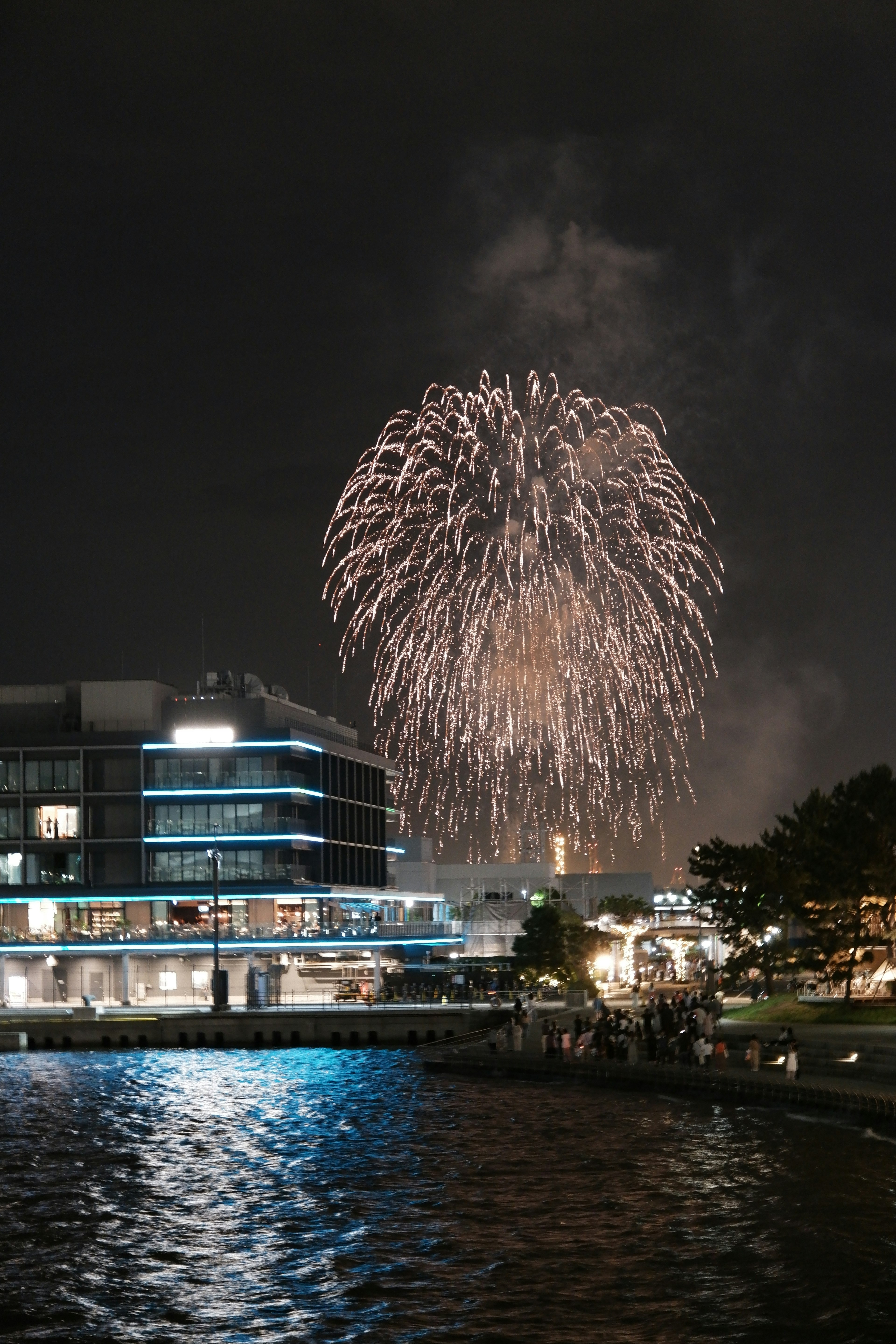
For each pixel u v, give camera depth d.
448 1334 39.97
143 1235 51.78
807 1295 42.00
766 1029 95.25
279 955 153.25
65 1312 42.84
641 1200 54.09
